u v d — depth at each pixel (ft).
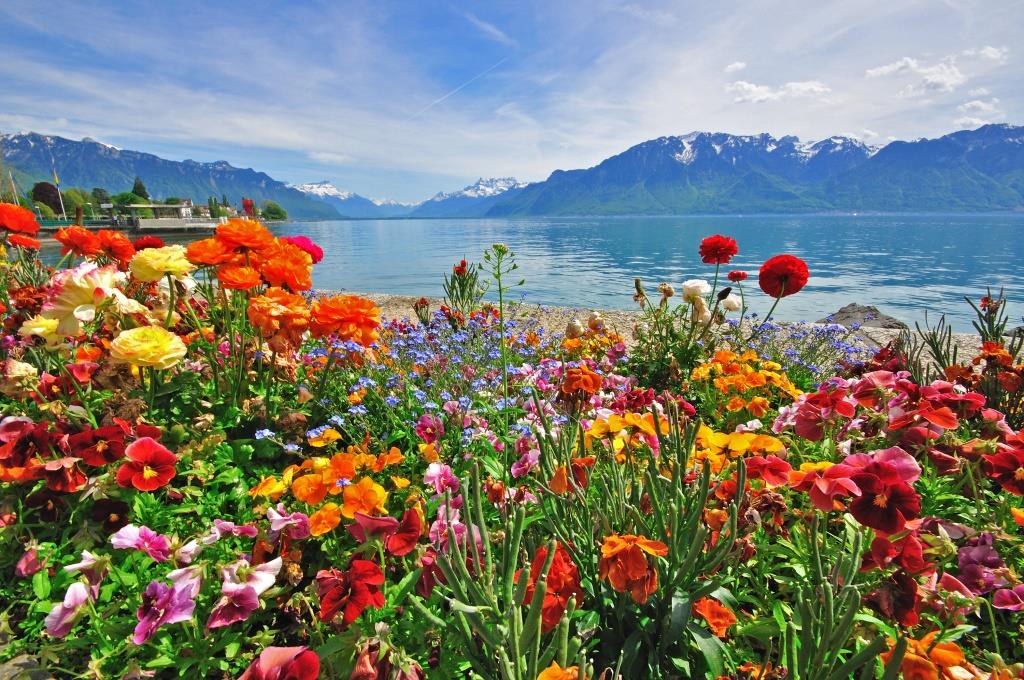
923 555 5.39
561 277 95.04
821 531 6.12
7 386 8.18
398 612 6.06
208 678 5.87
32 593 6.69
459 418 9.53
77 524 7.23
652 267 117.91
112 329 9.32
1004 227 393.09
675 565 5.00
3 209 13.53
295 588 6.70
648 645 5.03
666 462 6.30
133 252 11.49
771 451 6.23
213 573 6.40
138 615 5.54
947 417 6.39
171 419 8.86
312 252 14.14
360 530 5.97
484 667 4.60
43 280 17.40
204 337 9.78
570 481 5.61
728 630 5.41
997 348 10.44
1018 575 6.17
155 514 7.25
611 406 9.34
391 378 10.96
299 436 9.00
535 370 13.11
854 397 7.68
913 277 99.60
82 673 5.84
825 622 4.05
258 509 6.97
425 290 73.00
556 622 4.75
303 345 11.69
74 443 7.02
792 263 14.34
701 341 16.71
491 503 7.32
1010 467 6.41
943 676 4.30
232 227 8.97
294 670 4.09
